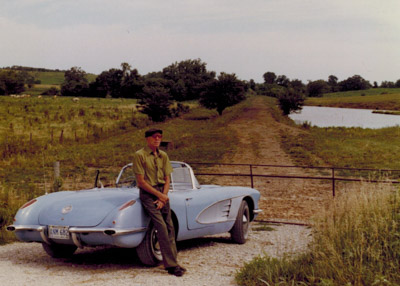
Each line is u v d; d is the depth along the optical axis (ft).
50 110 221.25
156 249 19.40
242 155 98.22
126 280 16.88
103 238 17.79
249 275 16.47
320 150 103.96
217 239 27.30
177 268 17.81
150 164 18.33
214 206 23.57
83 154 98.68
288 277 15.52
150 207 18.06
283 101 299.58
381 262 15.78
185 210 21.12
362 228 18.89
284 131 168.04
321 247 17.81
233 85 261.03
